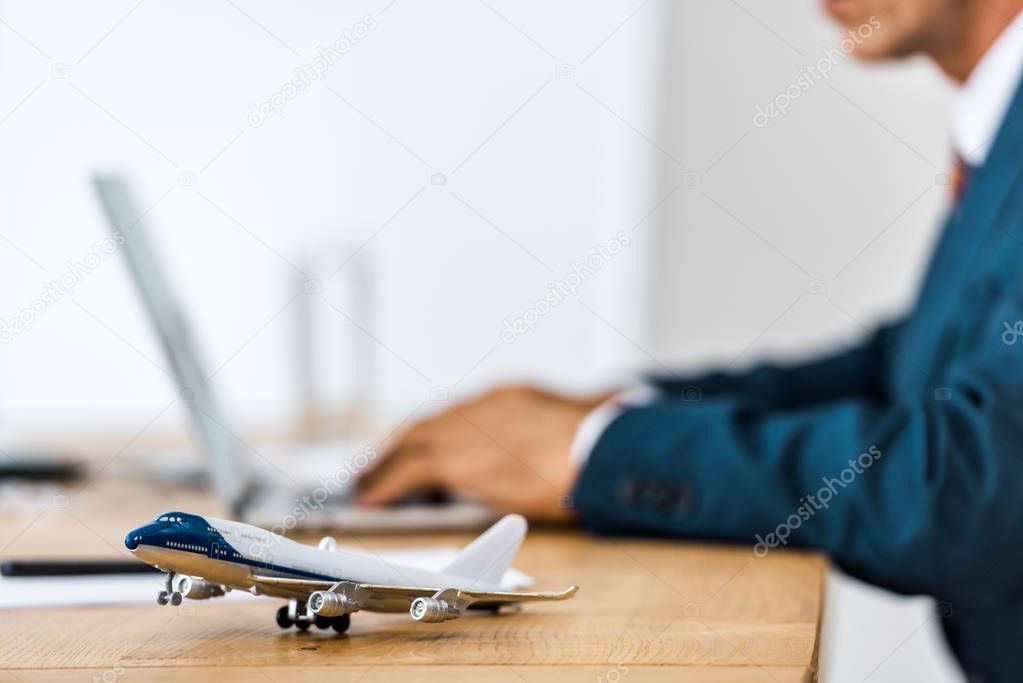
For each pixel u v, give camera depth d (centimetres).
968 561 82
